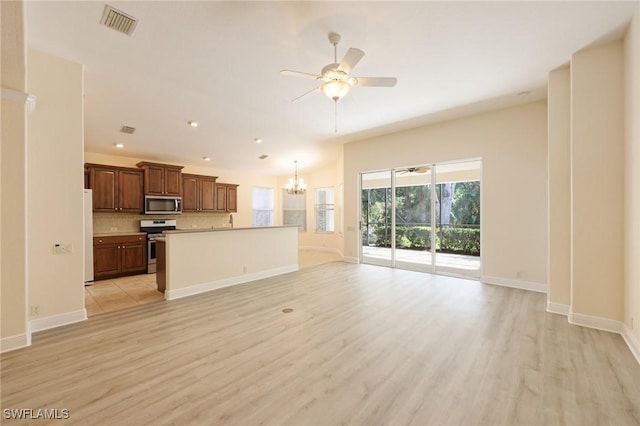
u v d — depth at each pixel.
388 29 2.61
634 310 2.51
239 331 2.90
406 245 6.04
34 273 2.88
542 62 3.20
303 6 2.32
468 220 5.22
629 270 2.65
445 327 2.98
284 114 4.82
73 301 3.11
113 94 3.96
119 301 3.89
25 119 2.52
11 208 2.48
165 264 4.10
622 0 2.27
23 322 2.54
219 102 4.29
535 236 4.33
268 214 9.70
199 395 1.88
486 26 2.58
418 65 3.25
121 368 2.20
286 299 3.96
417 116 4.93
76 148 3.12
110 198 5.50
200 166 7.77
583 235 3.01
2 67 2.35
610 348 2.50
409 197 5.96
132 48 2.89
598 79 2.91
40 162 2.90
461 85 3.76
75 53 2.97
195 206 7.04
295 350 2.50
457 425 1.62
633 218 2.54
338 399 1.84
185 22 2.51
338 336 2.78
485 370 2.17
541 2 2.29
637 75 2.40
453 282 4.85
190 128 5.34
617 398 1.84
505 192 4.59
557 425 1.61
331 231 9.05
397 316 3.30
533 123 4.34
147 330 2.92
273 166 8.50
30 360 2.31
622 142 2.80
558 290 3.39
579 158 3.02
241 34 2.68
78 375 2.10
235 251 4.82
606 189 2.89
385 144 6.09
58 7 2.31
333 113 4.78
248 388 1.96
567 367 2.21
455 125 5.11
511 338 2.71
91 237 4.87
